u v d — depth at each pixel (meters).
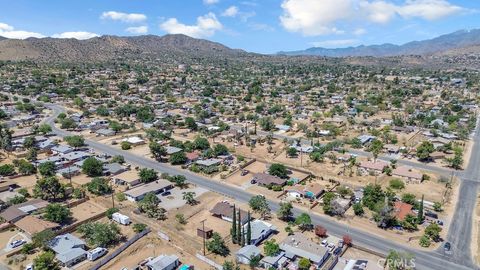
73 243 89.44
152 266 80.81
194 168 147.00
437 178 140.75
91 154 163.62
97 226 94.25
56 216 100.50
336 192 125.19
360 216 109.25
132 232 98.69
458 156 154.62
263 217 108.12
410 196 114.69
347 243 92.38
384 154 169.88
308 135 199.88
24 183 131.38
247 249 87.00
